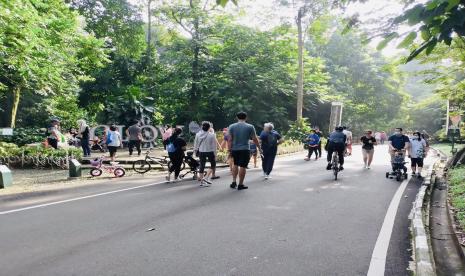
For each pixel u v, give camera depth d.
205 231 6.29
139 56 42.38
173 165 11.70
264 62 35.28
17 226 6.58
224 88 33.16
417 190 10.73
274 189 10.41
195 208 8.00
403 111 55.97
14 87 20.98
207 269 4.68
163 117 34.78
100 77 35.94
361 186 11.17
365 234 6.20
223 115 37.84
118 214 7.46
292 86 33.69
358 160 19.81
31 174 13.59
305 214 7.54
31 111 27.42
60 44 17.97
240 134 10.20
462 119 22.94
